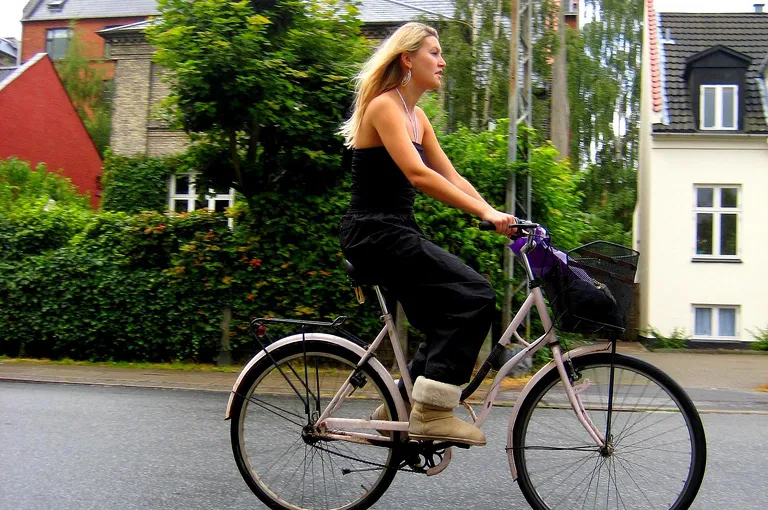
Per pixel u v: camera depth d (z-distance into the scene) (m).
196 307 10.26
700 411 7.22
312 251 10.07
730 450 5.18
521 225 3.12
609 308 3.06
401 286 3.20
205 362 10.38
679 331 17.36
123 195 20.16
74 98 35.94
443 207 9.45
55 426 5.75
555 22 20.84
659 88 18.09
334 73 9.90
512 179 9.78
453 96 21.25
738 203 17.39
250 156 10.31
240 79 9.01
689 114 17.64
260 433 3.48
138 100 21.19
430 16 21.92
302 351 3.44
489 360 3.27
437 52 3.22
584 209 29.27
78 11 38.56
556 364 3.30
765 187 17.27
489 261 9.23
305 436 3.43
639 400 3.28
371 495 3.40
